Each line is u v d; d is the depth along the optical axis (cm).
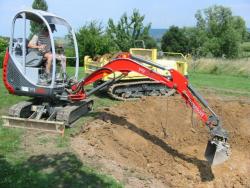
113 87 1305
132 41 3206
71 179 691
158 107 1254
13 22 942
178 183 805
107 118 1080
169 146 1023
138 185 701
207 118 811
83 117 1068
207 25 5906
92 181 689
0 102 1246
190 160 954
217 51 5256
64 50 1014
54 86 934
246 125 1202
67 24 1021
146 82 1388
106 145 899
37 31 1000
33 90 944
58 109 982
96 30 3030
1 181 669
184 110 1260
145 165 867
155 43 3841
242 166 953
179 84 834
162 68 866
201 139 1105
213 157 785
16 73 952
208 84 1961
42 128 935
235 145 1076
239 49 5359
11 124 959
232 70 2688
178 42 5103
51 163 753
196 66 2823
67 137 898
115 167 768
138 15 3259
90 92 1009
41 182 674
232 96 1600
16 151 808
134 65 907
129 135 1016
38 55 950
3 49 2512
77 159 777
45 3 3222
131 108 1221
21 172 708
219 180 870
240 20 6462
